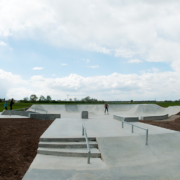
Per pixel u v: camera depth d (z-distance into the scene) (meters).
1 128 8.02
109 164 4.86
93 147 5.85
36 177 3.82
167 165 4.96
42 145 5.71
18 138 6.75
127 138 6.39
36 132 7.77
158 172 4.45
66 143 5.83
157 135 6.91
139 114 20.42
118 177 4.04
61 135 6.49
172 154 5.83
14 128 8.22
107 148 5.68
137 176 4.15
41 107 22.52
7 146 5.88
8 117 12.27
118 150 5.66
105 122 10.33
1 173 4.16
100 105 25.70
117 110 25.17
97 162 4.91
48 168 4.31
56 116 12.52
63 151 5.33
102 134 6.79
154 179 4.02
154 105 23.64
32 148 5.87
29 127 8.71
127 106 26.08
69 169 4.31
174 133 7.30
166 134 7.11
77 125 9.03
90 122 10.23
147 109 22.77
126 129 8.03
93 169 4.40
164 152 5.89
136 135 6.69
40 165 4.50
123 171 4.43
